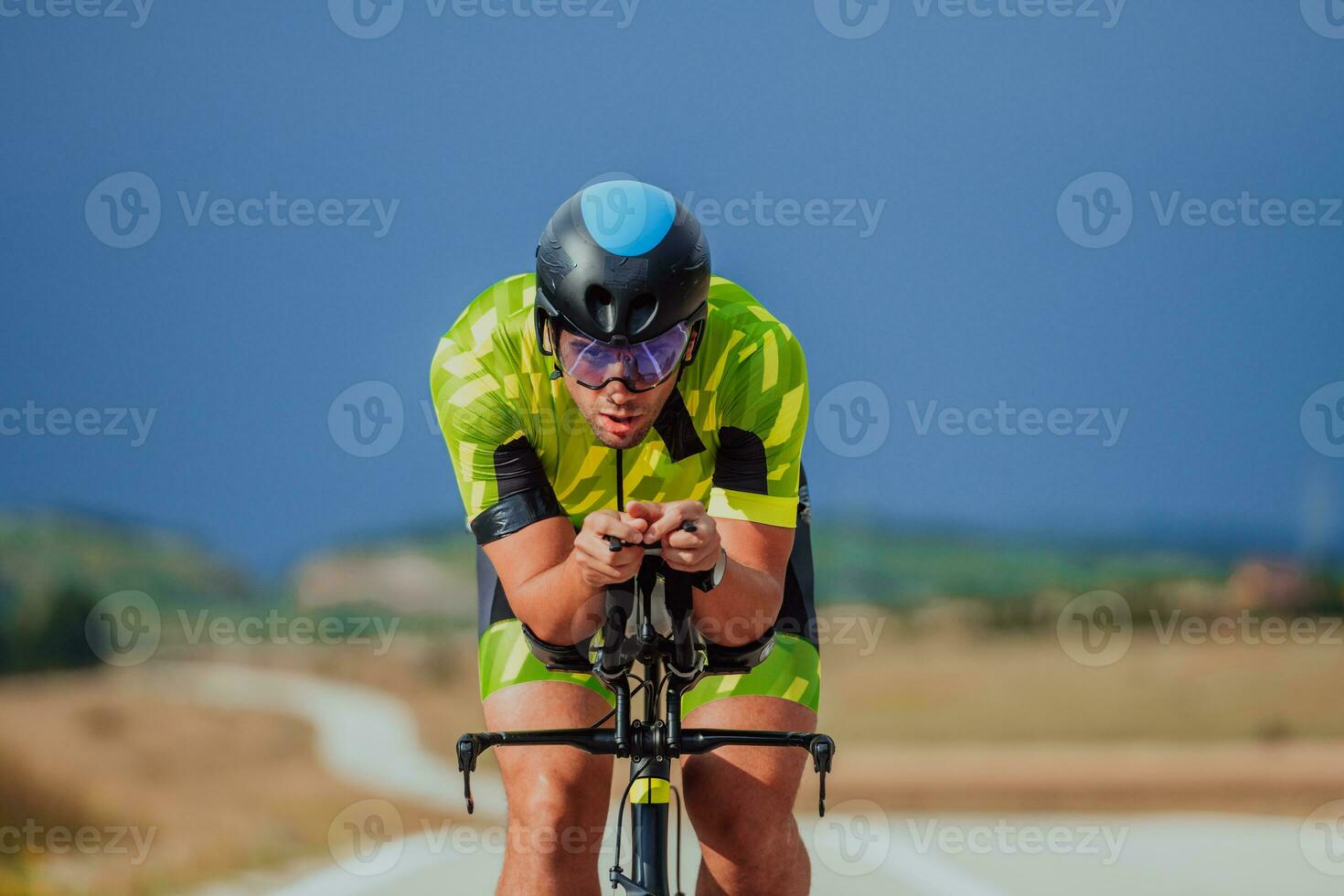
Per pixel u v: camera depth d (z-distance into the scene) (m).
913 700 85.38
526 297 8.61
